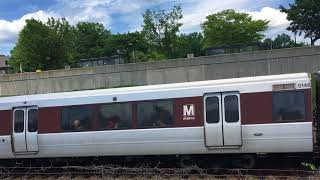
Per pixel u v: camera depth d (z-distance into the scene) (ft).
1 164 63.77
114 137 55.62
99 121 56.49
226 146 51.16
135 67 145.48
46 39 221.05
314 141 50.34
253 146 50.16
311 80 51.03
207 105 51.83
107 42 325.21
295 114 48.73
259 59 130.31
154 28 248.52
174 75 140.77
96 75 150.30
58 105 58.70
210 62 136.26
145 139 54.24
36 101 59.93
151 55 245.86
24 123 60.39
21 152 60.64
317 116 51.03
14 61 259.80
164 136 53.42
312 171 47.83
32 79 159.43
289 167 52.60
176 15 248.93
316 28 211.61
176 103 53.06
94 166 55.21
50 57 224.12
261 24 230.89
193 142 52.26
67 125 58.08
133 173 52.70
